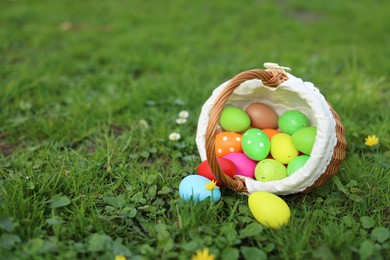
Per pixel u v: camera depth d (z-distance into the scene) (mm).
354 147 898
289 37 1636
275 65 728
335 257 620
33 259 598
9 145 929
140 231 681
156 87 1148
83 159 833
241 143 785
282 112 813
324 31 1711
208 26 1749
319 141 665
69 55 1363
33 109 1065
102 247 617
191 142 909
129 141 885
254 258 613
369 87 1154
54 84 1172
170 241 631
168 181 790
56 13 1805
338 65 1344
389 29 1736
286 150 753
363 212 713
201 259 582
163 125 966
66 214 705
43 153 861
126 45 1455
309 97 680
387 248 638
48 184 736
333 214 702
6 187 729
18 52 1396
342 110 1034
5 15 1695
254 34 1664
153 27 1687
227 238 642
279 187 699
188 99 1095
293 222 680
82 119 1009
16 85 1118
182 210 686
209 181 723
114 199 728
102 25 1709
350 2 2180
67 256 600
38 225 667
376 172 798
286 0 2191
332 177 760
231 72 1292
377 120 990
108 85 1175
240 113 798
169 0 2094
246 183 724
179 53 1423
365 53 1426
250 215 702
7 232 637
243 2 2105
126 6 1974
